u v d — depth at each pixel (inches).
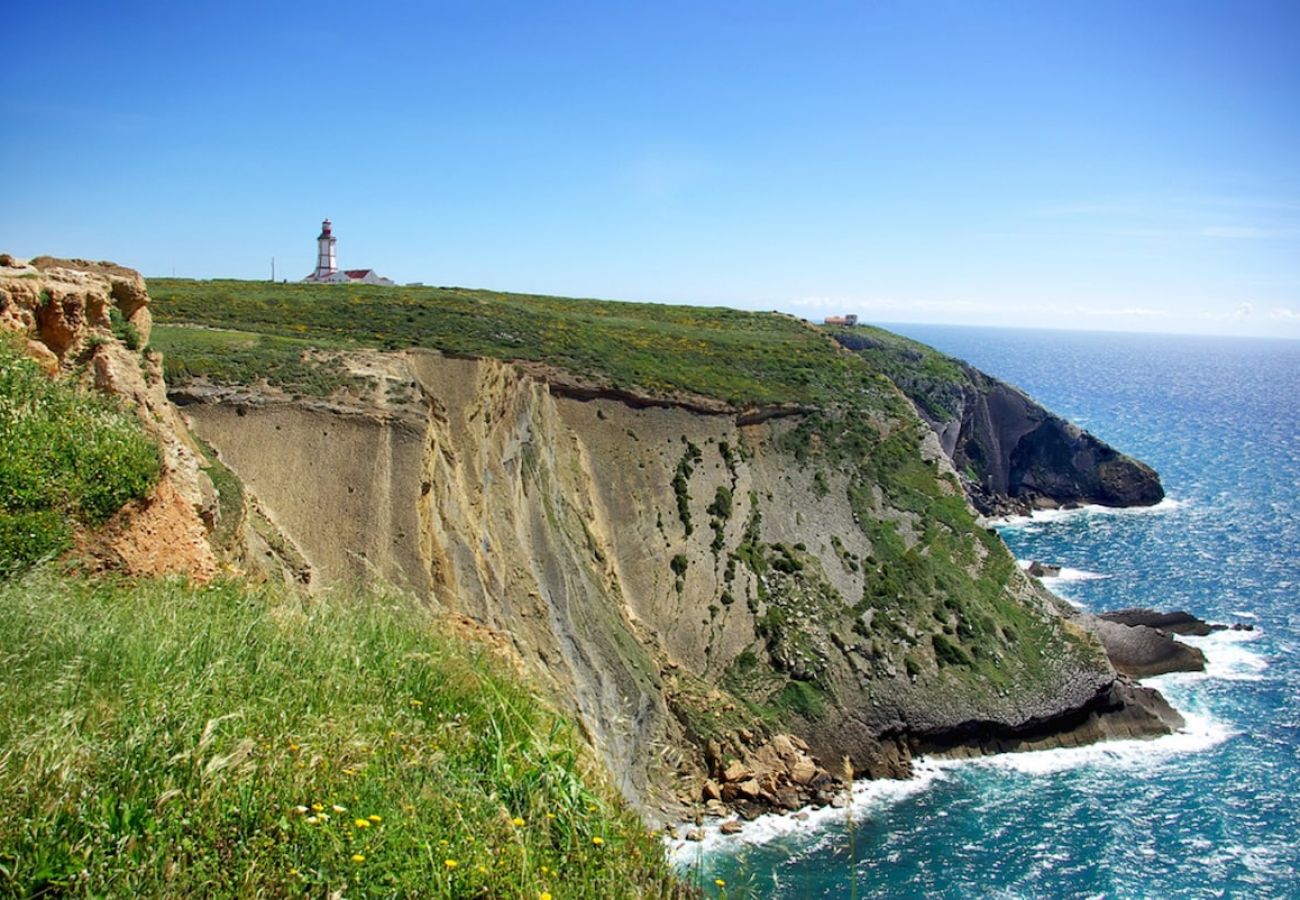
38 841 264.4
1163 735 1881.2
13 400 619.2
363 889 286.4
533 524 1758.1
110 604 460.4
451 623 860.6
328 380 1630.2
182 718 331.6
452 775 360.5
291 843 292.7
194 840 284.8
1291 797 1626.5
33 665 358.9
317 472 1481.3
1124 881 1366.9
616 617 1758.1
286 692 384.2
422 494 1524.4
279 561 1200.2
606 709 1519.4
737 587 1945.1
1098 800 1611.7
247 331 2112.5
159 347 1612.9
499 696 445.4
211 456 1391.5
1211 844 1473.9
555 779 378.9
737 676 1796.3
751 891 456.4
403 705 408.8
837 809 1523.1
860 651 1871.3
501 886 306.7
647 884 368.8
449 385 1797.5
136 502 630.5
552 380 2140.7
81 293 831.7
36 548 542.6
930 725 1766.7
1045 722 1823.3
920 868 1382.9
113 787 292.8
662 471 2105.1
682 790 1485.0
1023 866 1398.9
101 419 669.9
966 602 2065.7
